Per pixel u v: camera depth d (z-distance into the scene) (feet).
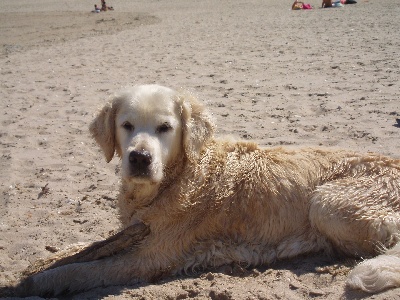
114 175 6.25
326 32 17.83
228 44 16.40
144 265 4.18
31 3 40.57
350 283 3.66
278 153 4.60
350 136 6.96
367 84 9.74
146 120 4.20
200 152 4.43
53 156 6.93
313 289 3.72
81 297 3.98
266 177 4.37
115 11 33.17
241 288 3.83
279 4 34.04
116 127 4.39
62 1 42.01
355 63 11.83
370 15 22.67
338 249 4.26
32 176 6.32
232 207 4.32
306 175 4.41
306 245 4.31
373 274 3.63
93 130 4.53
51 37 20.56
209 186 4.33
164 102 4.24
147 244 4.21
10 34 21.99
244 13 28.55
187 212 4.24
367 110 8.02
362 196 4.19
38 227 5.10
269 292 3.73
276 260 4.33
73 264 4.15
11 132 7.94
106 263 4.16
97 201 5.55
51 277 4.09
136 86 4.48
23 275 4.29
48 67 13.61
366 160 4.47
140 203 4.30
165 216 4.21
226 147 4.59
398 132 6.95
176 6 35.94
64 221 5.19
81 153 6.97
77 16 29.81
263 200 4.32
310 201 4.32
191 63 13.24
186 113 4.30
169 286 3.98
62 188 5.94
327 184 4.33
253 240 4.35
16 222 5.22
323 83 10.09
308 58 12.93
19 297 4.06
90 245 4.39
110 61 14.17
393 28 17.56
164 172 4.26
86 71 12.84
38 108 9.36
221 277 4.07
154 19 27.12
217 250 4.31
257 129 7.50
